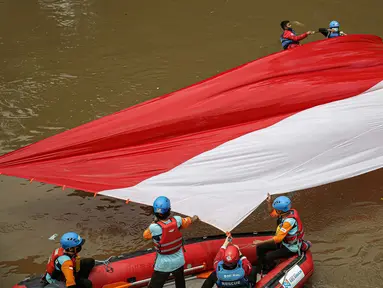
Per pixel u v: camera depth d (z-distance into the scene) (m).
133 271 7.39
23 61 14.88
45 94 13.27
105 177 8.27
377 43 10.77
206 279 6.94
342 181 9.88
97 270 7.30
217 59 14.68
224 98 9.01
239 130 8.66
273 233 7.83
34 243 8.75
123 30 16.58
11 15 17.78
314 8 17.30
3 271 8.20
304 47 10.16
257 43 15.44
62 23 17.16
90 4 18.52
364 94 8.97
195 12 17.59
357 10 17.02
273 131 8.59
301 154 8.45
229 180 8.20
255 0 18.16
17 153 8.58
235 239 7.75
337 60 9.74
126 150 8.62
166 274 6.80
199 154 8.38
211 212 7.79
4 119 12.23
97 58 14.98
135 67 14.45
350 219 8.98
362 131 8.66
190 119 8.77
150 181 8.15
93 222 9.20
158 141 8.70
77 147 8.62
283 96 8.90
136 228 9.06
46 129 11.89
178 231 6.77
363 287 7.69
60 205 9.63
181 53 15.09
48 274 6.85
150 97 13.05
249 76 9.41
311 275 7.53
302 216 9.11
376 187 9.68
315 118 8.70
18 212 9.45
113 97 13.10
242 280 6.46
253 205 7.92
